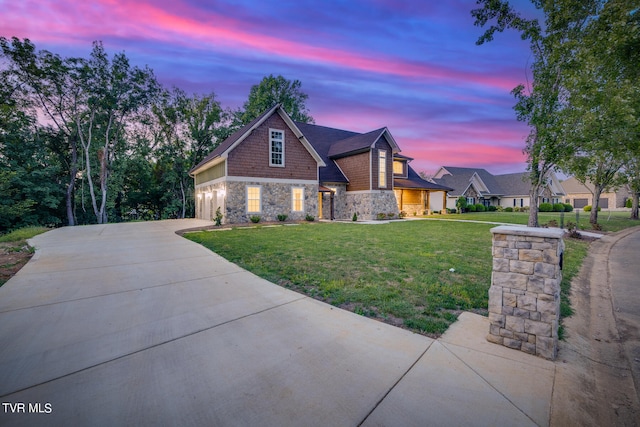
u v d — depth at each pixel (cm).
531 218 1308
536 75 1202
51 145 2388
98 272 570
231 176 1609
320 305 398
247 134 1606
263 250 806
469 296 436
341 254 749
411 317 359
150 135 2991
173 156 2927
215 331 316
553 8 1162
